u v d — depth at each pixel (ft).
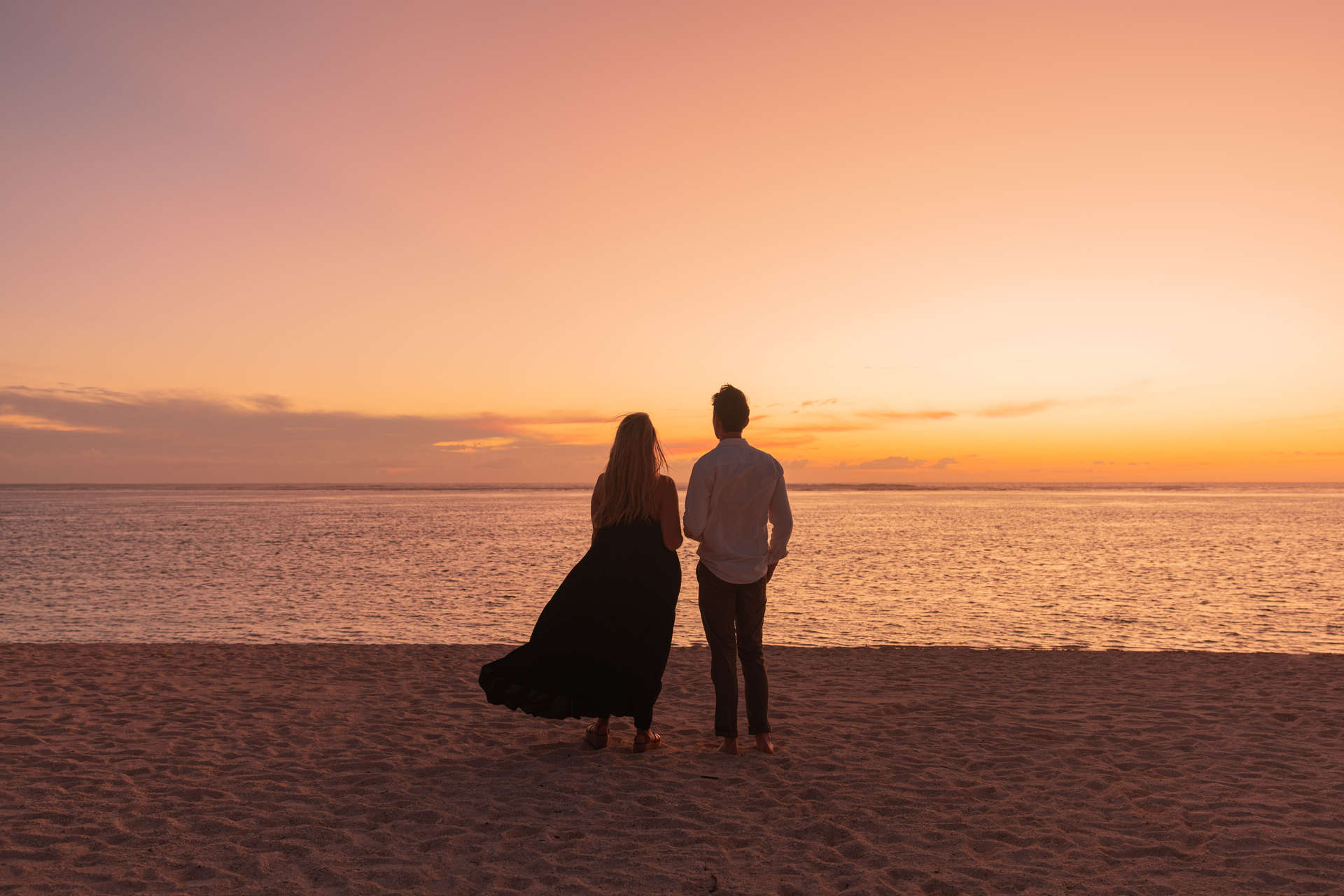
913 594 56.85
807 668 25.36
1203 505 321.52
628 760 15.12
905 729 17.52
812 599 54.24
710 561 15.31
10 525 167.02
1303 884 9.73
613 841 11.17
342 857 10.61
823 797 13.08
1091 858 10.65
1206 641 37.78
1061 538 126.93
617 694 14.64
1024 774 14.32
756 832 11.56
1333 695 20.98
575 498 524.93
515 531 148.05
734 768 14.65
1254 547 105.09
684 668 25.23
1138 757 15.30
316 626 42.65
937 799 12.96
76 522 183.93
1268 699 20.56
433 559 86.69
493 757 15.39
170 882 9.80
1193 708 19.49
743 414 15.34
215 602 52.31
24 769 14.37
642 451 15.02
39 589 59.00
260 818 11.99
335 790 13.33
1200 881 9.90
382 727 17.63
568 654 14.40
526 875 10.07
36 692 21.07
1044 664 26.18
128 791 13.20
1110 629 41.88
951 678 23.80
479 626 42.98
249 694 21.08
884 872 10.21
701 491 14.83
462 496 607.37
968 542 115.55
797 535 135.74
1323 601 53.36
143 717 18.39
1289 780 13.89
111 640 38.09
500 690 14.46
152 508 288.10
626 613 14.51
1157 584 62.64
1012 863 10.49
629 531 14.90
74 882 9.76
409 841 11.16
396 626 42.96
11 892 9.41
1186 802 12.76
